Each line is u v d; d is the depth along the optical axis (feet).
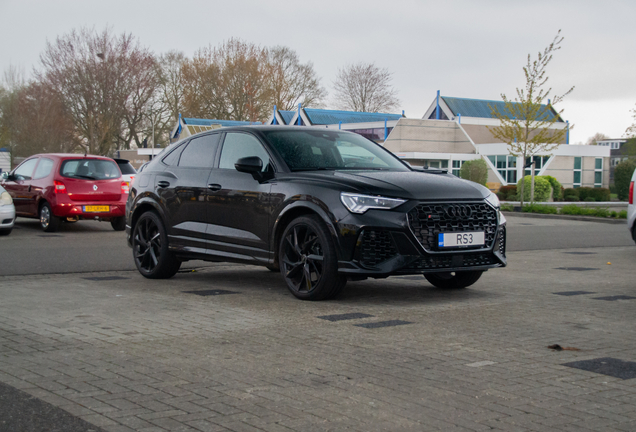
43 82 178.29
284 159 21.27
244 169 20.86
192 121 194.90
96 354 13.61
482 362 12.94
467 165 134.92
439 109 180.45
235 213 21.94
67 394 10.99
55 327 16.24
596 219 67.72
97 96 176.35
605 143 348.18
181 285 23.61
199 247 23.26
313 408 10.29
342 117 200.64
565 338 15.03
